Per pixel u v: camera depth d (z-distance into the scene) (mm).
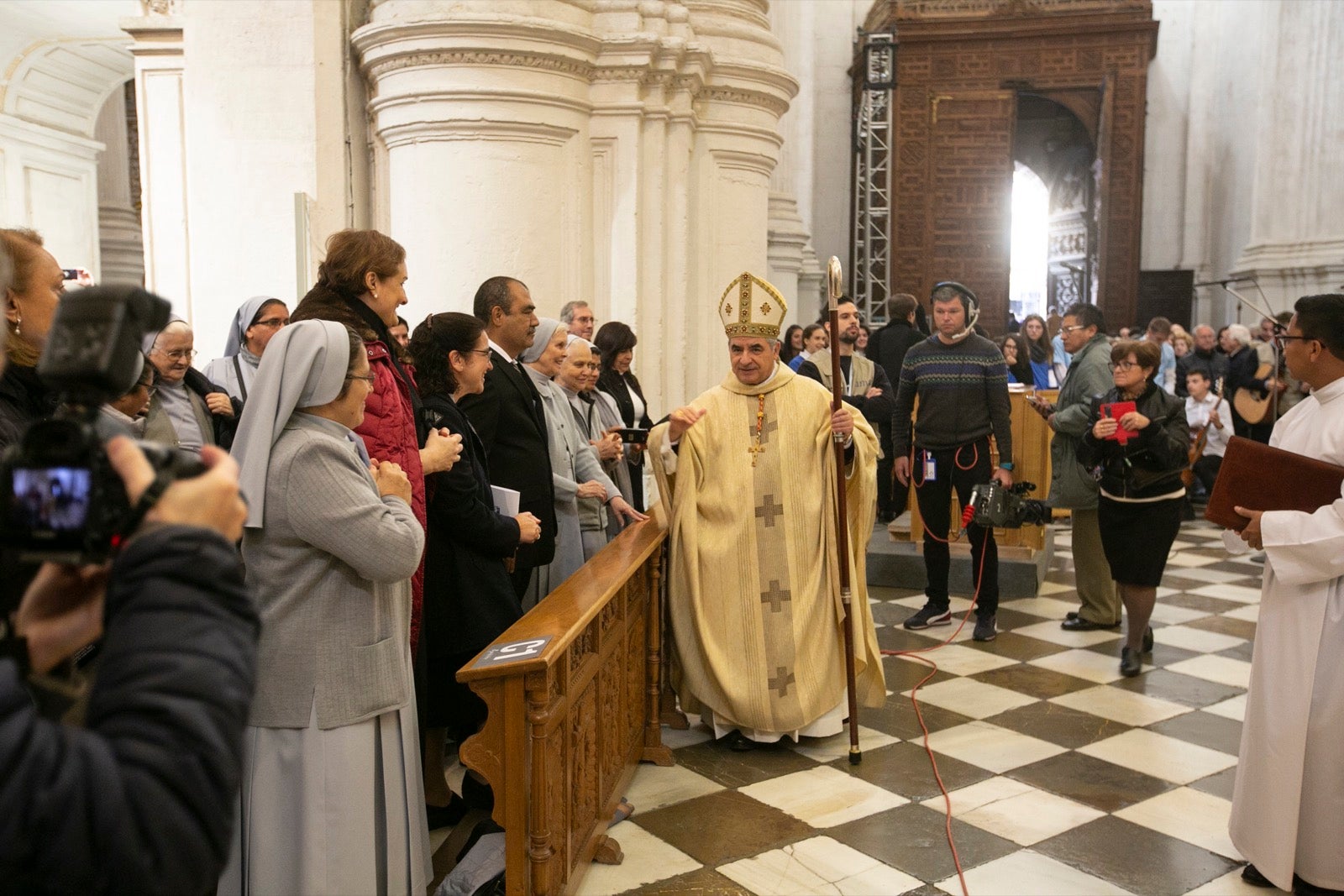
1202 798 3369
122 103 11578
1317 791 2646
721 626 3727
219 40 5535
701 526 3797
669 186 6184
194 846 897
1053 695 4398
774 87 6762
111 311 948
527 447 3506
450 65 5375
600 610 2758
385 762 2215
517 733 2262
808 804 3303
